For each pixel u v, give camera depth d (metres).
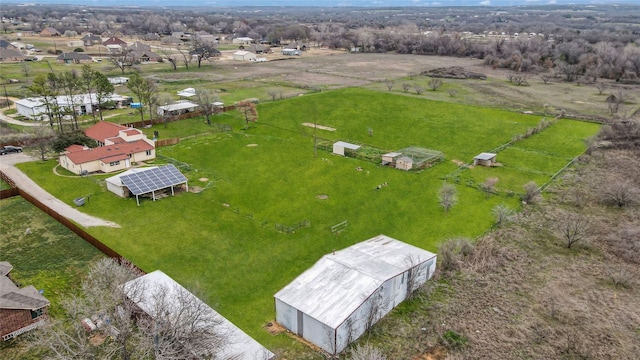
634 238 49.78
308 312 34.25
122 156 71.69
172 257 46.78
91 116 102.06
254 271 44.78
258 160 76.81
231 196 62.44
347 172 72.06
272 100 118.38
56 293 40.09
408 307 39.22
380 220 56.12
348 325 33.81
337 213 57.94
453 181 68.38
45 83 99.19
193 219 55.41
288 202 61.00
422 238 51.62
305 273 39.09
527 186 61.59
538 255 47.41
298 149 82.69
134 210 57.31
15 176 67.50
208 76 154.50
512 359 33.06
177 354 28.67
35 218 54.38
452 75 161.50
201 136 88.88
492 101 122.06
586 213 57.34
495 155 76.44
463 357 33.19
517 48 194.75
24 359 32.56
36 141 80.31
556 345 34.44
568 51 183.25
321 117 104.56
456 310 38.53
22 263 44.72
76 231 50.78
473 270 44.28
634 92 135.25
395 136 91.44
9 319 34.41
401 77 158.88
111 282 35.25
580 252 48.03
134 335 30.61
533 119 103.75
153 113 103.69
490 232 52.53
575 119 103.56
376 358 29.36
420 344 34.66
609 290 41.38
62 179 66.88
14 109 106.50
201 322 32.38
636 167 73.50
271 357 31.19
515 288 41.62
